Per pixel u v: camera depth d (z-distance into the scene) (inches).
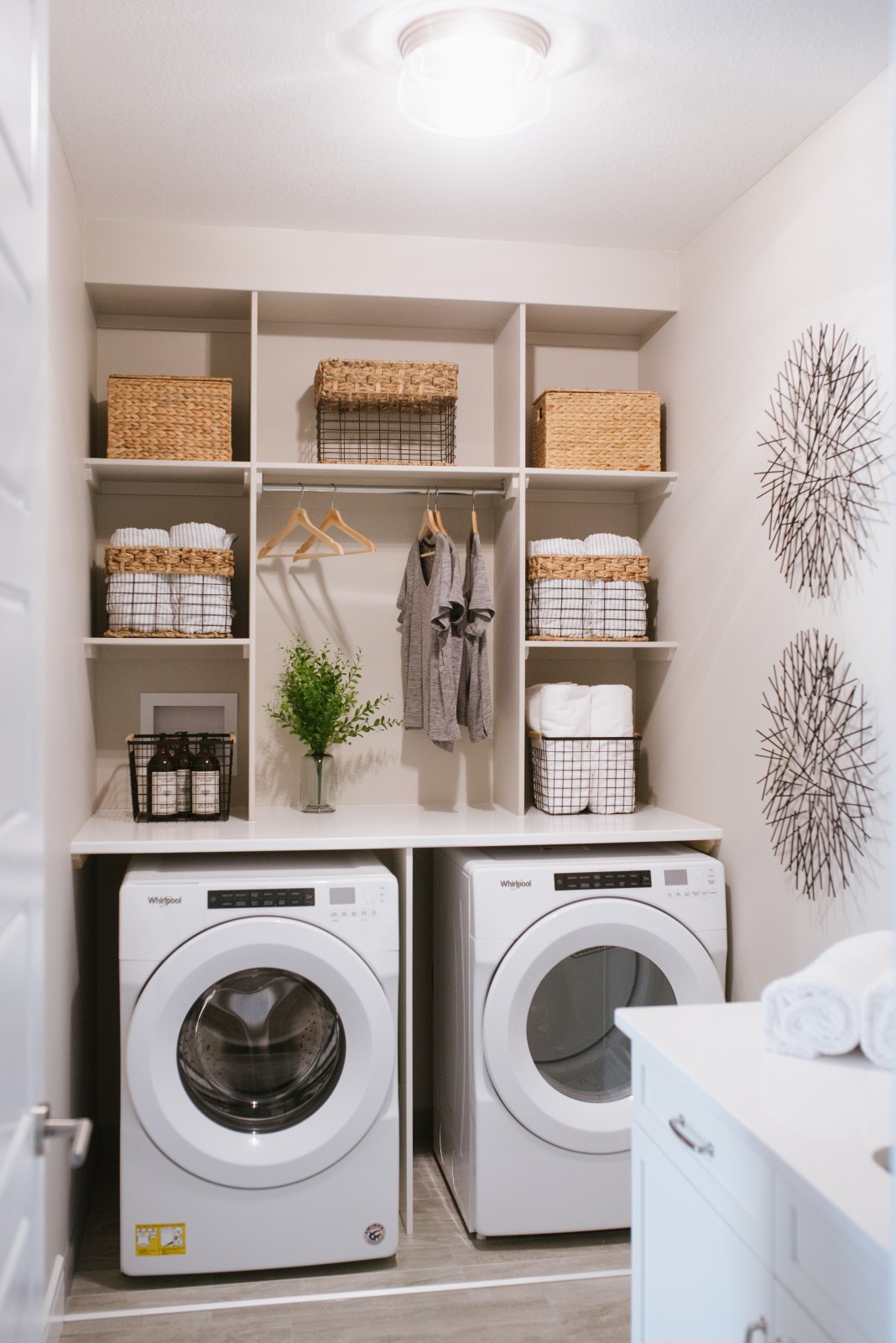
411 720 128.7
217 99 90.4
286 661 130.0
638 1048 68.8
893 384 83.0
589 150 99.3
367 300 121.6
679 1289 62.8
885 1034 61.4
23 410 42.8
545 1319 93.8
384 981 101.3
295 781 129.8
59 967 95.7
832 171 92.3
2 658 39.2
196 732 127.9
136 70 85.7
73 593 105.5
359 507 131.7
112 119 93.8
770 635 102.6
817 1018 63.1
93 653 116.6
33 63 44.2
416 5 76.7
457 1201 112.6
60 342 98.3
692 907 107.7
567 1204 104.7
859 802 87.5
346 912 101.0
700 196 109.4
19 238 41.5
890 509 83.1
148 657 126.9
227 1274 101.3
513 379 125.0
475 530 123.4
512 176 104.9
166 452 116.5
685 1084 61.2
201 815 116.5
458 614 121.5
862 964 65.6
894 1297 30.6
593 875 106.5
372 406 125.8
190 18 78.4
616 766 122.2
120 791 125.8
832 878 91.6
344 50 82.7
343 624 131.2
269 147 98.9
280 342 130.3
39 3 44.9
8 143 39.1
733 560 110.3
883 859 84.0
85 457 115.8
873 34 80.0
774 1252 51.8
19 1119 43.1
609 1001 109.1
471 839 108.4
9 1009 40.9
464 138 94.1
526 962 103.3
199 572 115.3
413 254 120.4
